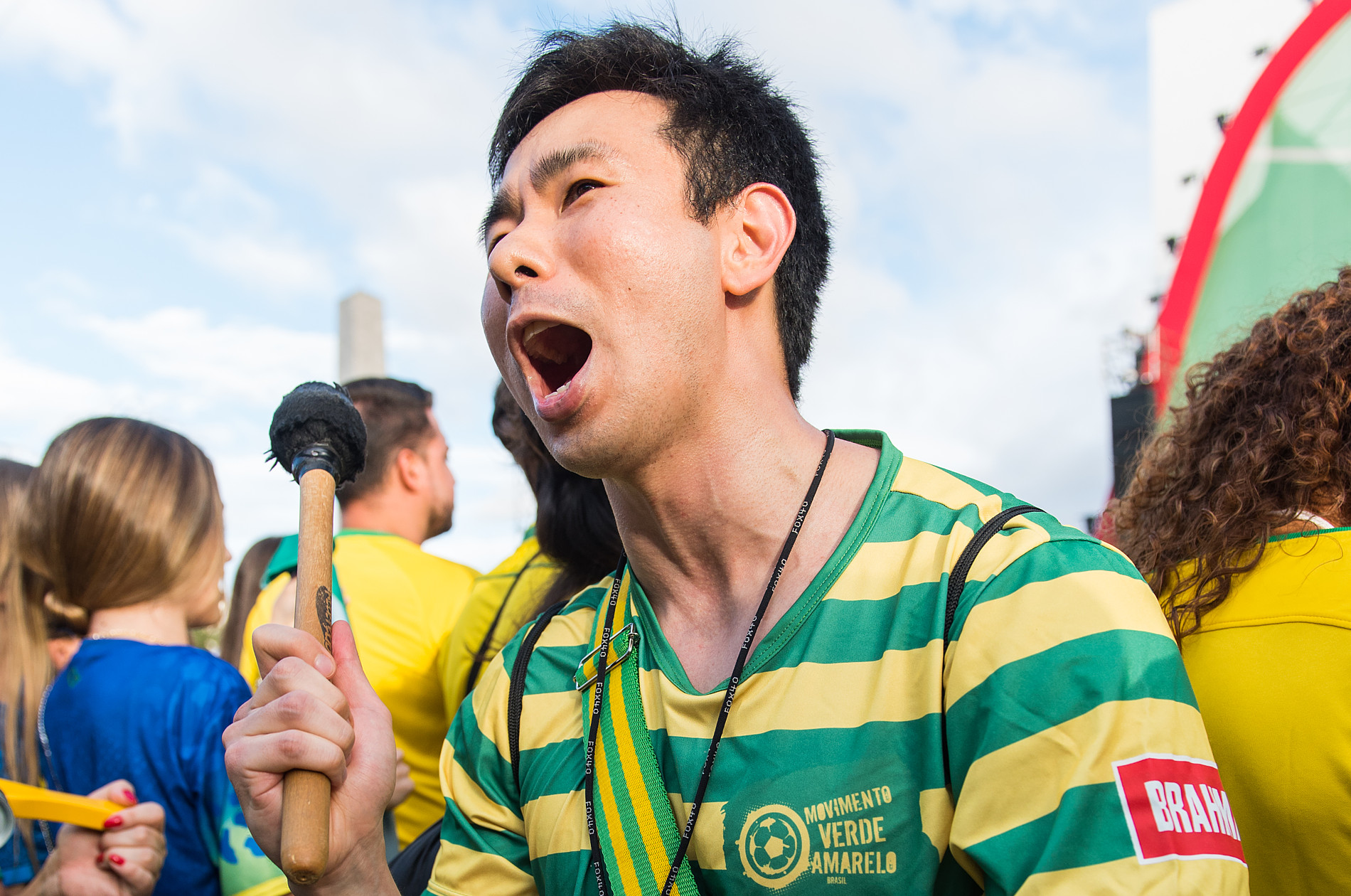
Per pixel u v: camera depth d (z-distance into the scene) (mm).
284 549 2406
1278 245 11969
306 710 868
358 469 1070
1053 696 824
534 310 998
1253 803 1134
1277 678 1147
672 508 1040
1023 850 793
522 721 1148
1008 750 823
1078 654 832
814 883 867
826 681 924
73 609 1678
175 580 1698
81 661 1613
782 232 1086
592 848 1008
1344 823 1076
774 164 1128
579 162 1027
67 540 1639
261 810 888
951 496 1001
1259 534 1281
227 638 3359
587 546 1668
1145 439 1738
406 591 2125
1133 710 807
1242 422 1413
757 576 1041
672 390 980
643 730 1030
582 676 1113
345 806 933
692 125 1064
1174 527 1456
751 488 1031
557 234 1020
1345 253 6133
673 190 1030
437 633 2098
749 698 949
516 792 1154
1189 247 12719
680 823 979
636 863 983
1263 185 12289
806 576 1005
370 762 960
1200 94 14172
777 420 1063
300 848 832
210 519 1771
